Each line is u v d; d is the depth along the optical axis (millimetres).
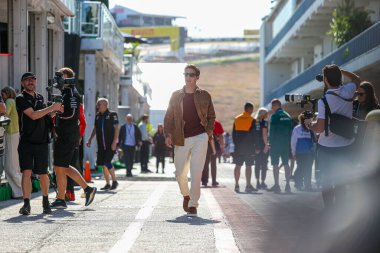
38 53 23844
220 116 143125
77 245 9031
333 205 10656
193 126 13039
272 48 68562
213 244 9094
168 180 25828
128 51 56969
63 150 13922
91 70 34062
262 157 22047
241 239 9508
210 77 166375
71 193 15828
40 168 12961
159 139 36250
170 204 15047
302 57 65188
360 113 11695
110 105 45156
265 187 22188
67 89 13930
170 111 13195
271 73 73875
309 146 20422
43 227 10812
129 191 19391
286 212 12977
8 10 21078
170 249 8711
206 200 16438
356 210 8039
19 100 13023
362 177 8086
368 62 28625
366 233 7875
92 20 33656
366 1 38844
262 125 21016
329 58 36688
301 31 52875
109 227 10820
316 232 9422
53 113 13305
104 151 20047
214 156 22969
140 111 67875
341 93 11070
